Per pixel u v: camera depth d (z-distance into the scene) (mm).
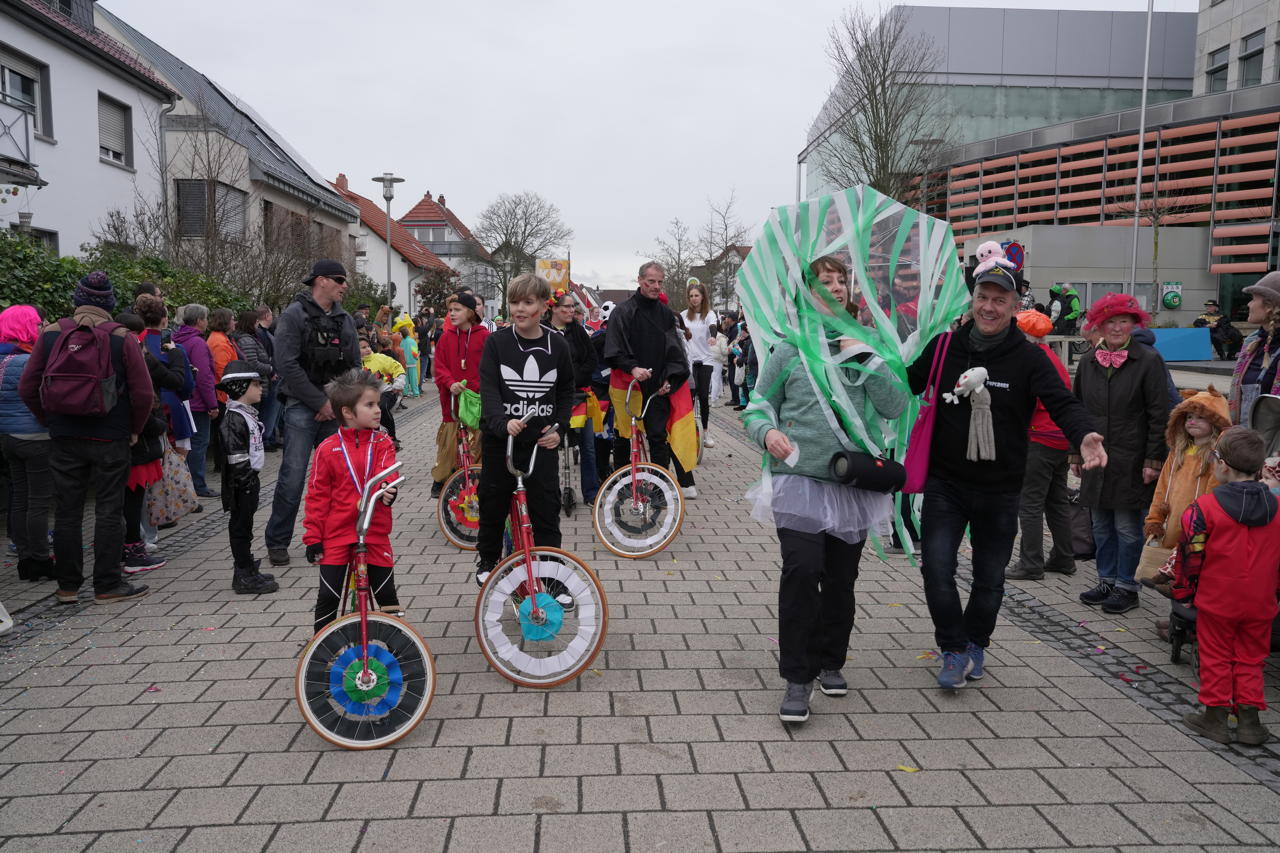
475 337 7172
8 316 5645
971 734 3588
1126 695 4008
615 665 4277
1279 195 29281
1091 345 5242
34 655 4336
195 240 16359
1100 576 5270
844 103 27984
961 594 5551
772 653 4441
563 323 7410
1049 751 3451
